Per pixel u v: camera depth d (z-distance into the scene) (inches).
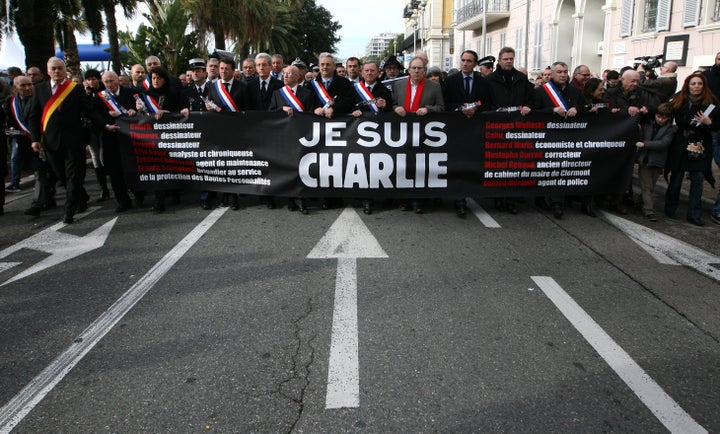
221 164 264.7
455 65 1480.1
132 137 267.1
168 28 813.9
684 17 496.1
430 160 254.8
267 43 1242.0
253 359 126.7
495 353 129.4
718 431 101.9
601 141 253.6
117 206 286.5
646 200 254.8
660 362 126.3
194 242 216.5
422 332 139.7
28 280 179.5
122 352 130.6
